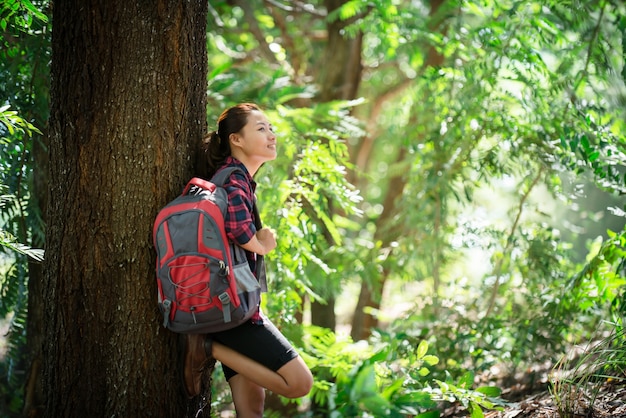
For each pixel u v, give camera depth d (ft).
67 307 9.84
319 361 12.64
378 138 32.27
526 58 14.94
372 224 28.27
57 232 9.86
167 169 9.70
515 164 15.97
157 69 9.56
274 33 24.35
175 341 9.99
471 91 15.70
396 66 27.86
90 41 9.48
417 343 14.49
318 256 17.94
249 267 9.36
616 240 12.64
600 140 12.98
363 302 22.80
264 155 9.77
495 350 14.46
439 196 16.51
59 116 9.74
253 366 9.47
